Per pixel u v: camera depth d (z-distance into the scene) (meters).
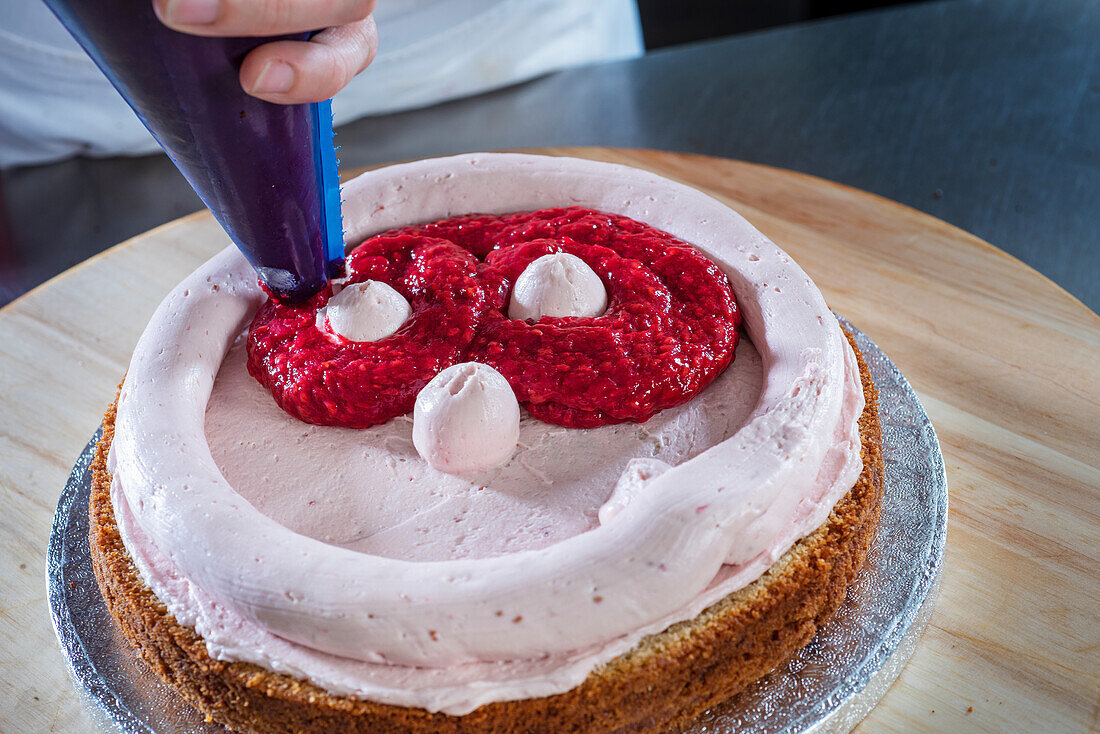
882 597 0.40
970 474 0.46
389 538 0.39
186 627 0.38
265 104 0.36
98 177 0.91
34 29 0.83
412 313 0.43
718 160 0.62
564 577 0.36
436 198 0.49
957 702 0.39
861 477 0.41
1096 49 0.96
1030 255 0.75
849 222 0.58
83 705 0.40
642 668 0.36
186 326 0.43
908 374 0.50
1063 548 0.44
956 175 0.83
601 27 1.06
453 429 0.39
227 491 0.39
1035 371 0.50
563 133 0.94
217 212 0.40
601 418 0.41
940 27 1.02
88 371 0.53
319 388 0.41
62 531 0.44
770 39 1.04
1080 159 0.83
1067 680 0.40
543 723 0.36
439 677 0.36
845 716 0.38
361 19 0.35
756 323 0.44
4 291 0.79
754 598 0.38
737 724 0.37
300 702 0.36
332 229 0.43
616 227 0.46
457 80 0.99
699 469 0.38
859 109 0.92
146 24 0.33
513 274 0.44
